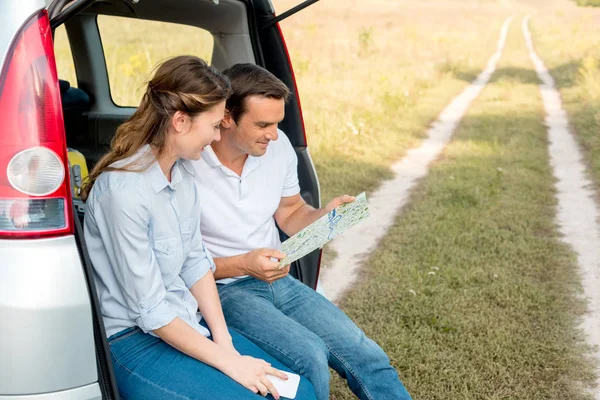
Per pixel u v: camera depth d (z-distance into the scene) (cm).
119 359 215
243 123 249
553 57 2359
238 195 264
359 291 456
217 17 311
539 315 426
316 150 870
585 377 355
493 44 2942
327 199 682
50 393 176
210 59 332
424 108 1322
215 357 213
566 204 707
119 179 205
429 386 336
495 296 448
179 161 228
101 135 370
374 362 252
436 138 1066
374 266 506
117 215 204
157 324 210
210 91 207
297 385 218
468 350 373
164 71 207
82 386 180
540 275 498
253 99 245
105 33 365
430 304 431
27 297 171
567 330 411
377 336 384
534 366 361
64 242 177
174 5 305
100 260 215
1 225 172
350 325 260
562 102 1463
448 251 534
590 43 2542
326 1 3697
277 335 242
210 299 240
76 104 360
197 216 236
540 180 793
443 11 4328
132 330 219
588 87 1484
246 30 311
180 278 233
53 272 174
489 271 495
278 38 310
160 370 211
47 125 173
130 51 372
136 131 209
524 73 2000
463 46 2608
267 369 218
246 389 211
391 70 1705
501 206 672
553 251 548
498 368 355
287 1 3188
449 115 1285
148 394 209
